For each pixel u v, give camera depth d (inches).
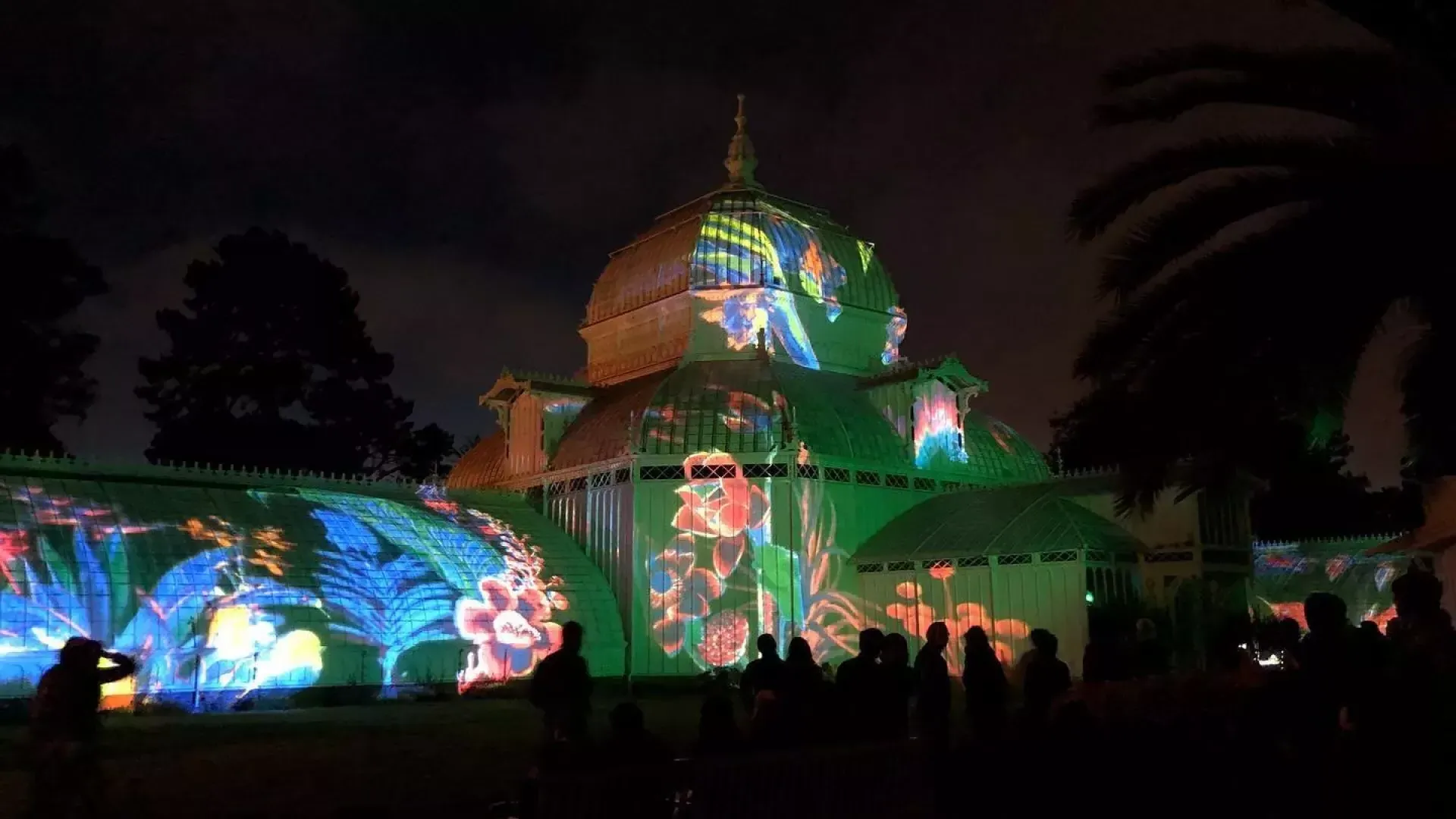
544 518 2180.1
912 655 1931.6
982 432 2433.6
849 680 607.8
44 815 603.5
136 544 1622.8
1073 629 1750.7
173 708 1535.4
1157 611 1718.8
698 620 1945.1
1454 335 766.5
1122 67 907.4
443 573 1876.2
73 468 1736.0
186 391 3299.7
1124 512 927.7
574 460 2182.6
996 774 554.3
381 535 1889.8
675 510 2000.5
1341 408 834.8
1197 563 1775.3
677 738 1182.3
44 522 1574.8
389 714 1513.3
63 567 1530.5
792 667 636.1
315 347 3457.2
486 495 2204.7
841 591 2033.7
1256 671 633.0
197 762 1029.8
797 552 1984.5
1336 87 826.2
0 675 1414.9
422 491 2135.8
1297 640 739.4
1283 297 772.0
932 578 1939.0
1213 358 796.0
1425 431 825.5
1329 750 526.6
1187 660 1676.9
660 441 2036.2
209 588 1626.5
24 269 2635.3
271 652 1636.3
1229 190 830.5
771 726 584.4
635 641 1959.9
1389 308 794.8
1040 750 571.2
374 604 1760.6
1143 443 853.2
